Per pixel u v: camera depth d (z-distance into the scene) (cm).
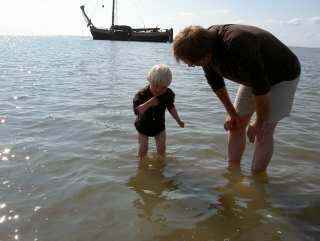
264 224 222
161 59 1805
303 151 367
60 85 776
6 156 326
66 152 344
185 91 759
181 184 284
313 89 856
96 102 582
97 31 5712
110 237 204
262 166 304
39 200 246
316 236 210
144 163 327
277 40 266
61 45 3803
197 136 414
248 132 286
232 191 272
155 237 205
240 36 239
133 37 5550
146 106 331
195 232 211
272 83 278
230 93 783
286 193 270
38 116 477
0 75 926
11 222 217
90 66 1289
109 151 353
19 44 3941
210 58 260
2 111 497
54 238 202
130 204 245
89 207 239
